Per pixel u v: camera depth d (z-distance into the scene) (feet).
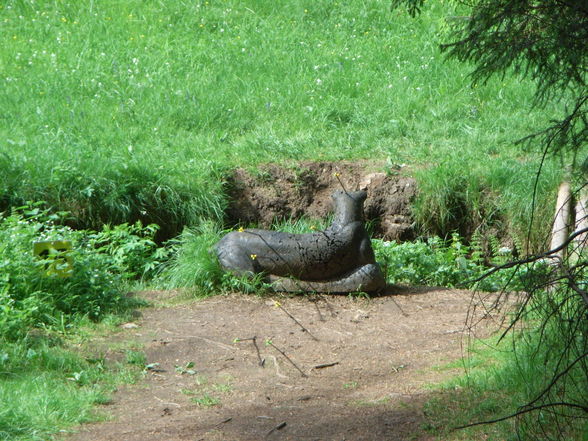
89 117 55.42
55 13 70.69
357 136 55.67
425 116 58.59
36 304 31.12
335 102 59.72
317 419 23.41
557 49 22.58
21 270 32.40
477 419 21.97
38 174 45.73
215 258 37.88
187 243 41.16
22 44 65.16
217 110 57.57
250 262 37.22
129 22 70.23
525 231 47.93
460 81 63.36
